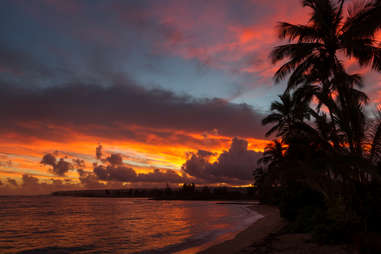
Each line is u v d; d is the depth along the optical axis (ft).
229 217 125.49
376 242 26.16
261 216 117.29
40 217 151.94
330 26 46.26
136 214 170.30
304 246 32.86
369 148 34.76
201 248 47.50
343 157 31.81
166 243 56.70
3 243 66.54
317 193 60.08
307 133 40.52
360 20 37.27
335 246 30.55
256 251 34.19
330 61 45.37
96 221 124.47
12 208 259.39
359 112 36.65
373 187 36.22
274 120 96.84
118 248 53.93
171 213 174.60
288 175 36.37
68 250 54.44
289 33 49.55
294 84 51.75
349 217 34.40
